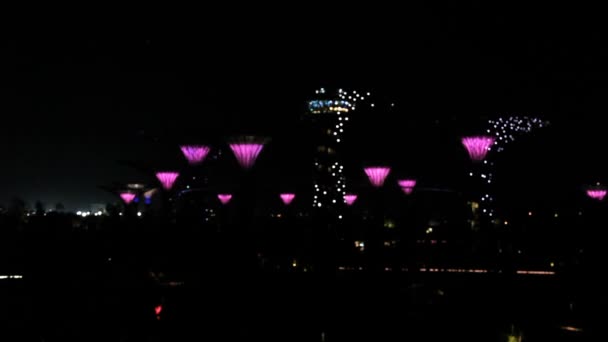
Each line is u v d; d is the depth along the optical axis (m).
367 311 10.73
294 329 9.52
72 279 12.00
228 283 12.21
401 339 9.02
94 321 9.62
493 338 9.12
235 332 9.30
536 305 11.27
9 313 9.93
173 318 9.88
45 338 8.81
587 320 10.06
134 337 8.95
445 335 9.30
